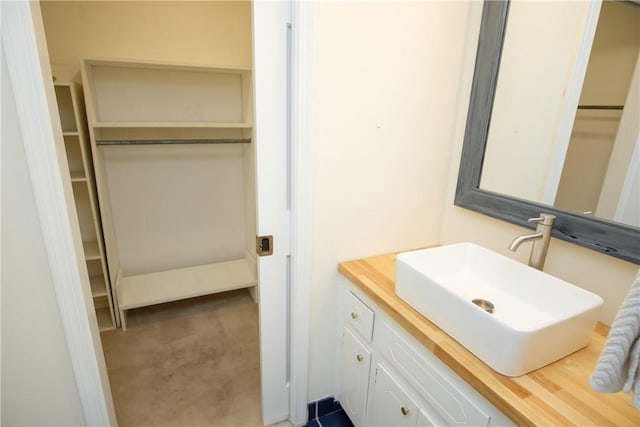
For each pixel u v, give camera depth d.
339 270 1.36
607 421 0.68
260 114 1.11
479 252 1.20
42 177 0.92
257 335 2.20
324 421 1.54
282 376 1.47
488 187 1.31
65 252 1.00
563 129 1.06
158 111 2.23
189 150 2.38
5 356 1.02
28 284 0.99
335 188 1.26
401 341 1.06
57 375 1.10
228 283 2.39
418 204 1.46
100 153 1.99
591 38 0.98
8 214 0.92
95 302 2.37
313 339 1.43
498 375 0.78
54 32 1.91
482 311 0.80
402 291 1.08
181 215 2.48
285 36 1.07
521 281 1.06
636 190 0.91
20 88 0.85
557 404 0.71
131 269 2.45
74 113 1.82
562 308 0.95
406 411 1.08
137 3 2.03
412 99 1.30
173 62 1.89
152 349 2.04
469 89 1.34
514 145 1.20
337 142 1.21
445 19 1.26
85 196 2.15
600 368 0.62
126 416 1.58
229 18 2.25
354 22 1.11
